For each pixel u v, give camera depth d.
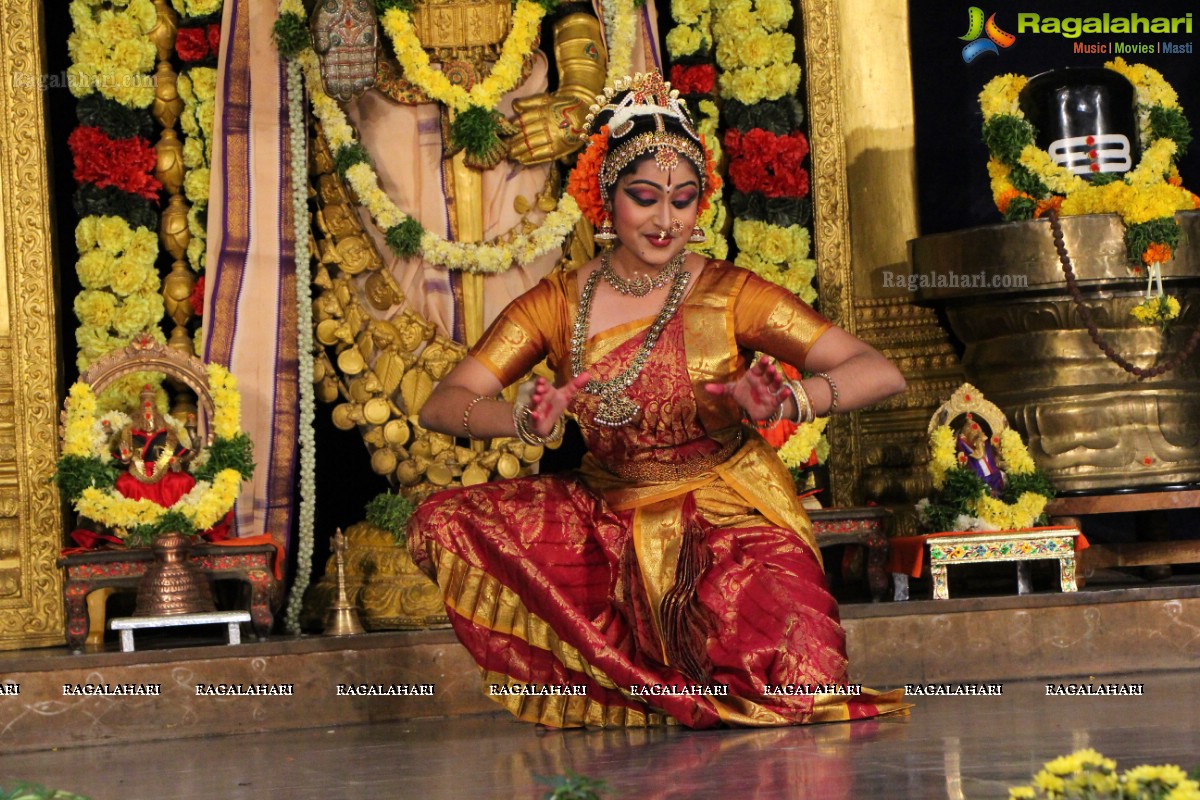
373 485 13.75
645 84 9.01
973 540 10.95
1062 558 10.95
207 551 10.61
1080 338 12.02
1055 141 12.20
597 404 8.75
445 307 12.34
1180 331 12.04
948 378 13.34
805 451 11.85
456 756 7.87
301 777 7.36
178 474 10.83
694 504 8.72
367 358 12.27
